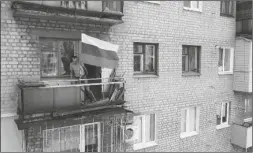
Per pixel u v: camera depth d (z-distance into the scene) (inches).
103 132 280.4
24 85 205.8
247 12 423.8
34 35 229.9
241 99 460.8
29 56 229.3
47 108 211.3
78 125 251.9
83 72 257.9
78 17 225.9
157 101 328.5
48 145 242.5
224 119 442.3
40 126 220.5
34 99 204.8
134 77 304.8
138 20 303.1
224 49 429.4
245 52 421.4
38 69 234.7
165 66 335.3
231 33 431.2
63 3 213.0
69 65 257.6
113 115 248.5
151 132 337.7
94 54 231.1
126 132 284.8
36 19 230.7
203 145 395.5
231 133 444.1
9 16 217.5
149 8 313.0
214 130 412.2
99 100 250.8
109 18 251.6
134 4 298.7
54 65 249.4
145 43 319.6
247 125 441.7
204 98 392.2
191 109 386.3
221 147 427.2
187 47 379.6
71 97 224.5
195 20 369.7
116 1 251.9
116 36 285.0
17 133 226.1
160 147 337.1
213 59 403.5
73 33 251.0
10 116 222.1
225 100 428.5
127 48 295.9
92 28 265.0
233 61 440.5
